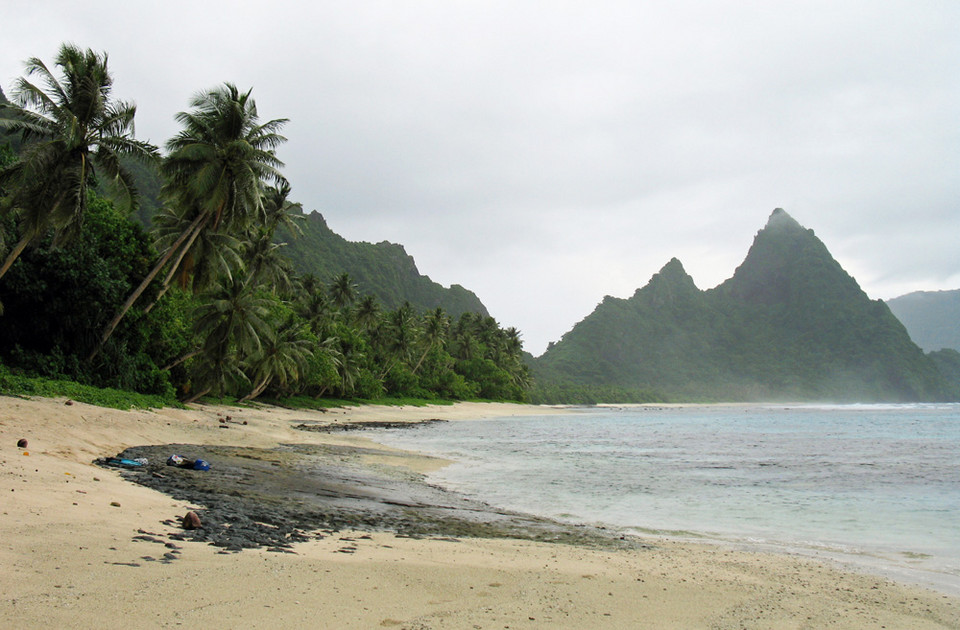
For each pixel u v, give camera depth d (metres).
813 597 7.14
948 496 16.94
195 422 29.50
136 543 6.66
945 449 35.03
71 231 25.02
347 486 15.75
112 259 32.06
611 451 31.77
